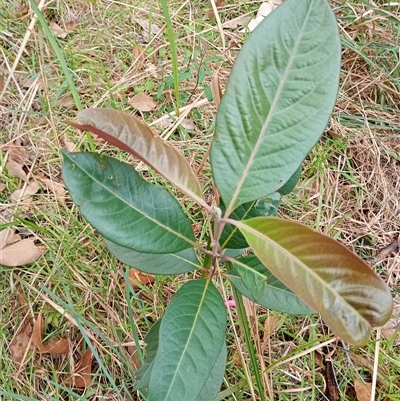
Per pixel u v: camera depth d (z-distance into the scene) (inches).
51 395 27.3
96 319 29.6
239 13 45.3
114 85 39.9
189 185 14.9
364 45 42.5
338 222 33.5
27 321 29.4
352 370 29.1
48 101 34.7
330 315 12.5
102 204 15.3
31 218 32.9
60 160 35.1
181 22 44.1
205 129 38.0
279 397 28.0
